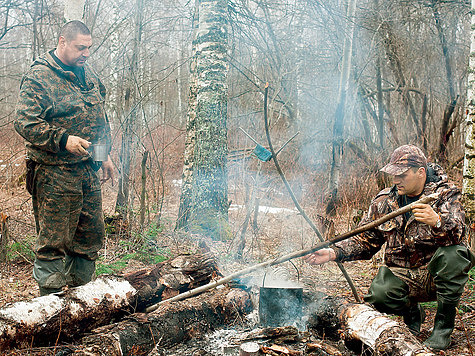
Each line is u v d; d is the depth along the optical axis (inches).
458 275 111.0
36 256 129.6
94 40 418.6
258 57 454.0
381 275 121.3
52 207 127.7
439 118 468.4
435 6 378.9
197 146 245.0
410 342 96.7
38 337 102.7
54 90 127.1
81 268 139.4
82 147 124.5
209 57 246.1
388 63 429.4
